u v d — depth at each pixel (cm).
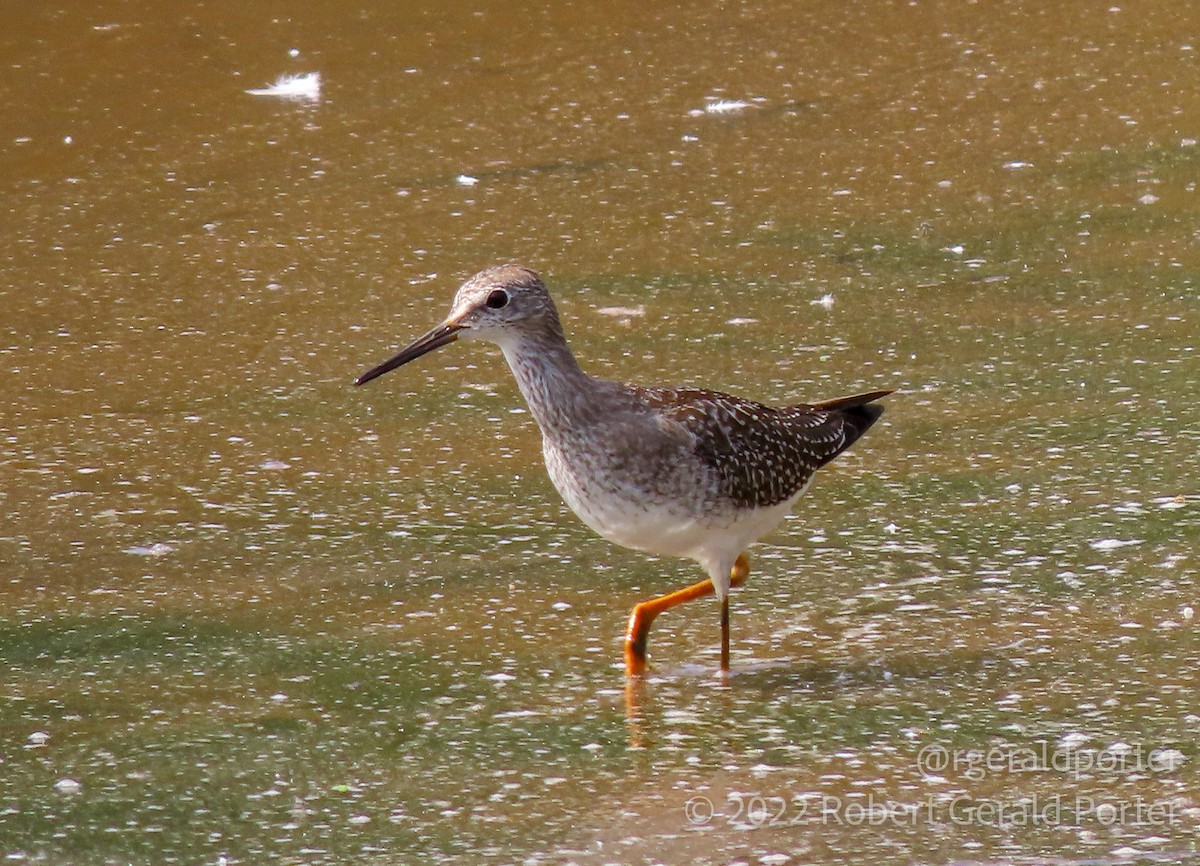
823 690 971
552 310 975
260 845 831
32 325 1509
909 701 954
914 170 1811
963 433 1283
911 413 1317
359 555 1136
